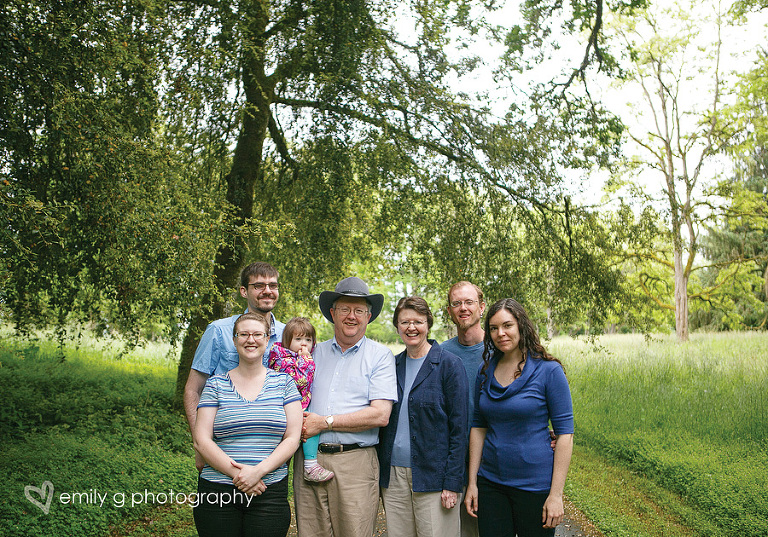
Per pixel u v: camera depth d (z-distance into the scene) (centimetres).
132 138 546
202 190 679
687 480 644
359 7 800
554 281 1041
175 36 667
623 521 557
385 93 880
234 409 299
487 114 944
